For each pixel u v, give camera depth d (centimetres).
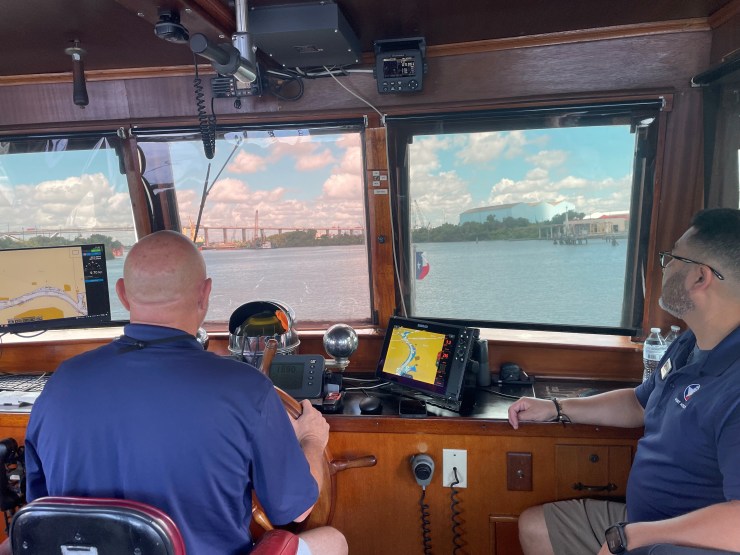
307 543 175
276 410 125
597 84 217
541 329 246
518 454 198
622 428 186
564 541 176
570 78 219
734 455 119
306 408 178
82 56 215
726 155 195
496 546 206
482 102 223
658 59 211
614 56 214
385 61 218
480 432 197
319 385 214
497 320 252
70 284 254
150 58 226
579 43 215
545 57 219
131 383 116
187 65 237
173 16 153
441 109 227
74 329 286
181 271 124
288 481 128
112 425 114
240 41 162
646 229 224
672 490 139
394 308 259
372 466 208
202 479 115
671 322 229
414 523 210
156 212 264
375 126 235
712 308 135
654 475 144
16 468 220
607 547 134
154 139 249
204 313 134
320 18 177
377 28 202
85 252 254
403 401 213
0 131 248
